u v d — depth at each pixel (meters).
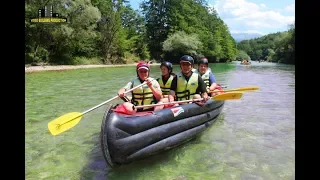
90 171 3.30
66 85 11.20
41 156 3.76
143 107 3.91
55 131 3.20
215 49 46.88
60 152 3.91
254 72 20.97
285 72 20.95
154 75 16.89
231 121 5.56
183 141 4.02
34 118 5.70
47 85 11.13
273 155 3.81
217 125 5.28
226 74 18.77
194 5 48.69
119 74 17.38
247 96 8.64
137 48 39.47
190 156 3.77
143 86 4.17
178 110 3.90
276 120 5.62
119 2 37.50
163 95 4.59
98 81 12.84
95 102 7.48
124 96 4.15
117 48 34.72
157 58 41.59
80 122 5.44
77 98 8.09
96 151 3.96
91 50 30.92
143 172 3.28
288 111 6.45
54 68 21.70
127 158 3.17
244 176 3.19
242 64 40.75
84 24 25.39
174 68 27.05
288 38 45.59
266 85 11.73
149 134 3.37
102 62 31.59
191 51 38.97
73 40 26.11
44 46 23.70
